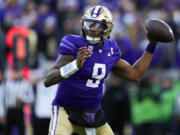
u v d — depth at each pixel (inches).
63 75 608.1
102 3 1508.4
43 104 1112.2
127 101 1165.7
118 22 1428.4
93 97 645.3
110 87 1156.5
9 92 1138.0
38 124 1119.6
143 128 1203.9
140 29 1466.5
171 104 1218.0
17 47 1236.5
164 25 665.0
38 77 1161.4
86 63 630.5
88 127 643.5
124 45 1295.5
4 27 1485.0
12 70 1173.7
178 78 1274.6
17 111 1130.0
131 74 676.7
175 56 1416.1
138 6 1628.9
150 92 1206.9
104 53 642.2
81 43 633.0
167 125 1220.5
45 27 1414.9
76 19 1437.0
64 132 624.4
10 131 1147.3
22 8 1528.1
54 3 1521.9
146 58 681.0
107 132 661.3
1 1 1569.9
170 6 1577.3
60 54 631.8
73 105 642.8
